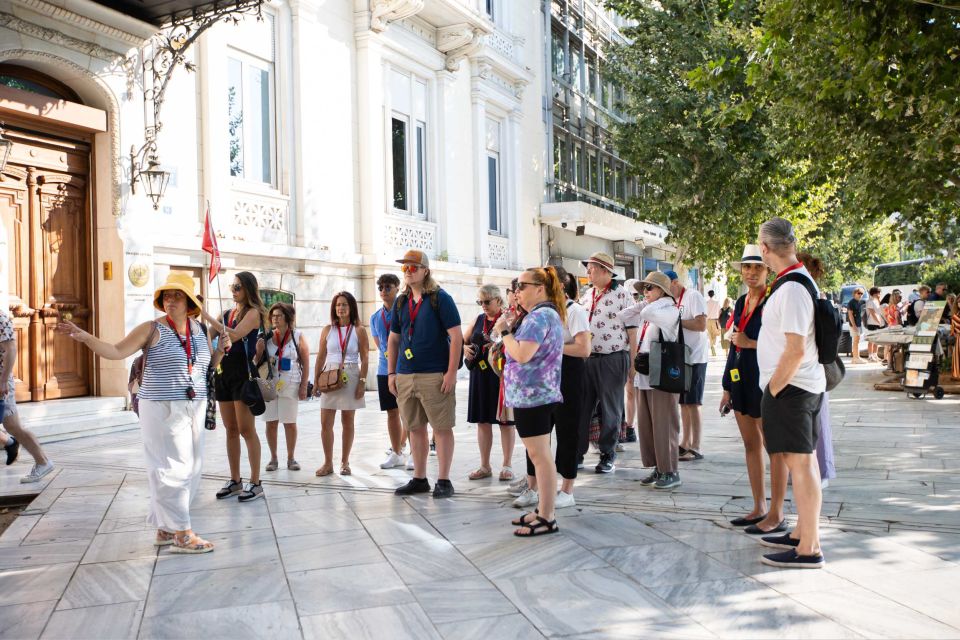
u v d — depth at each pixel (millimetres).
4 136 9625
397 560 4777
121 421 10461
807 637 3539
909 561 4543
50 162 10305
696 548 4891
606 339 7312
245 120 13289
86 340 4676
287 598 4164
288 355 7598
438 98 18688
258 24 13516
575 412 5961
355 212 15781
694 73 10117
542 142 24344
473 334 7270
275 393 7332
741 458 7973
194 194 12156
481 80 20250
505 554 4848
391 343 6883
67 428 9680
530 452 5336
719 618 3773
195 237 11938
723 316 25172
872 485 6480
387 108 16766
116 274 10781
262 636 3684
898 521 5363
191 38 10961
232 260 12656
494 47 21156
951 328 13617
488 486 6879
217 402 6504
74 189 10688
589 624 3744
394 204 17281
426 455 6617
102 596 4250
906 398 13031
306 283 14352
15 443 8078
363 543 5148
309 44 14391
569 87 26828
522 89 22594
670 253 38062
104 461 8211
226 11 10875
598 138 29844
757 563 4582
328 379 7238
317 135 14594
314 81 14508
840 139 12266
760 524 5191
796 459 4496
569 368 5941
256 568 4672
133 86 11031
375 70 15992
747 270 5293
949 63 8516
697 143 20203
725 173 20328
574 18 27656
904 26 8414
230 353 6434
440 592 4211
